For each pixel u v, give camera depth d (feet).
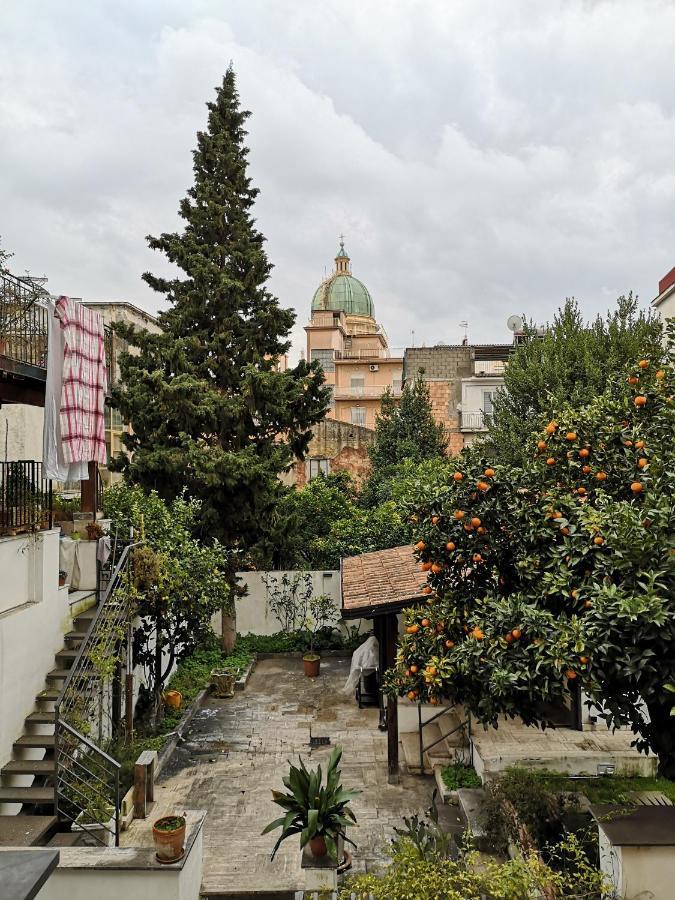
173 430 59.62
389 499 78.79
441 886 18.81
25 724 30.96
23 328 34.58
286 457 62.03
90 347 37.32
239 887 26.81
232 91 63.21
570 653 20.56
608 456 26.68
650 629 19.42
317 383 62.69
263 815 33.37
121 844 28.14
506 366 75.92
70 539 39.88
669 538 21.12
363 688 49.39
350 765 39.04
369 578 45.93
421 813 32.89
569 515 25.35
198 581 42.68
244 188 63.16
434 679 23.86
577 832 25.03
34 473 34.37
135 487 48.29
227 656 59.72
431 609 26.55
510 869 18.94
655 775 32.76
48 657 33.78
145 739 40.06
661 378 26.53
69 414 34.91
